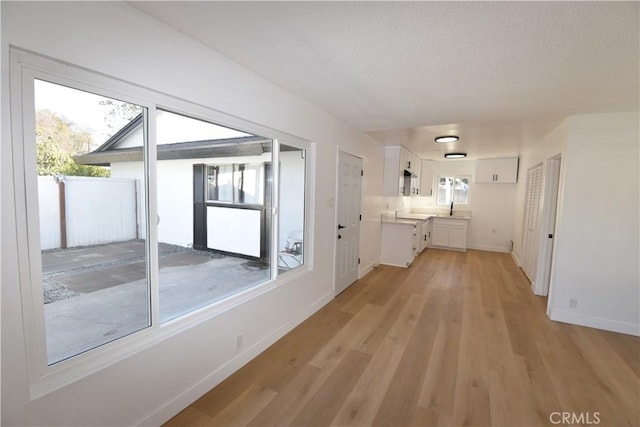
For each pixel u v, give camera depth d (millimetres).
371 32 1581
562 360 2439
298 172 3014
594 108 2758
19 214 1139
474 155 6309
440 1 1292
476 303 3656
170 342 1721
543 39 1578
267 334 2551
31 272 1182
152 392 1639
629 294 2928
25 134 1146
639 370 2316
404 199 7359
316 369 2268
